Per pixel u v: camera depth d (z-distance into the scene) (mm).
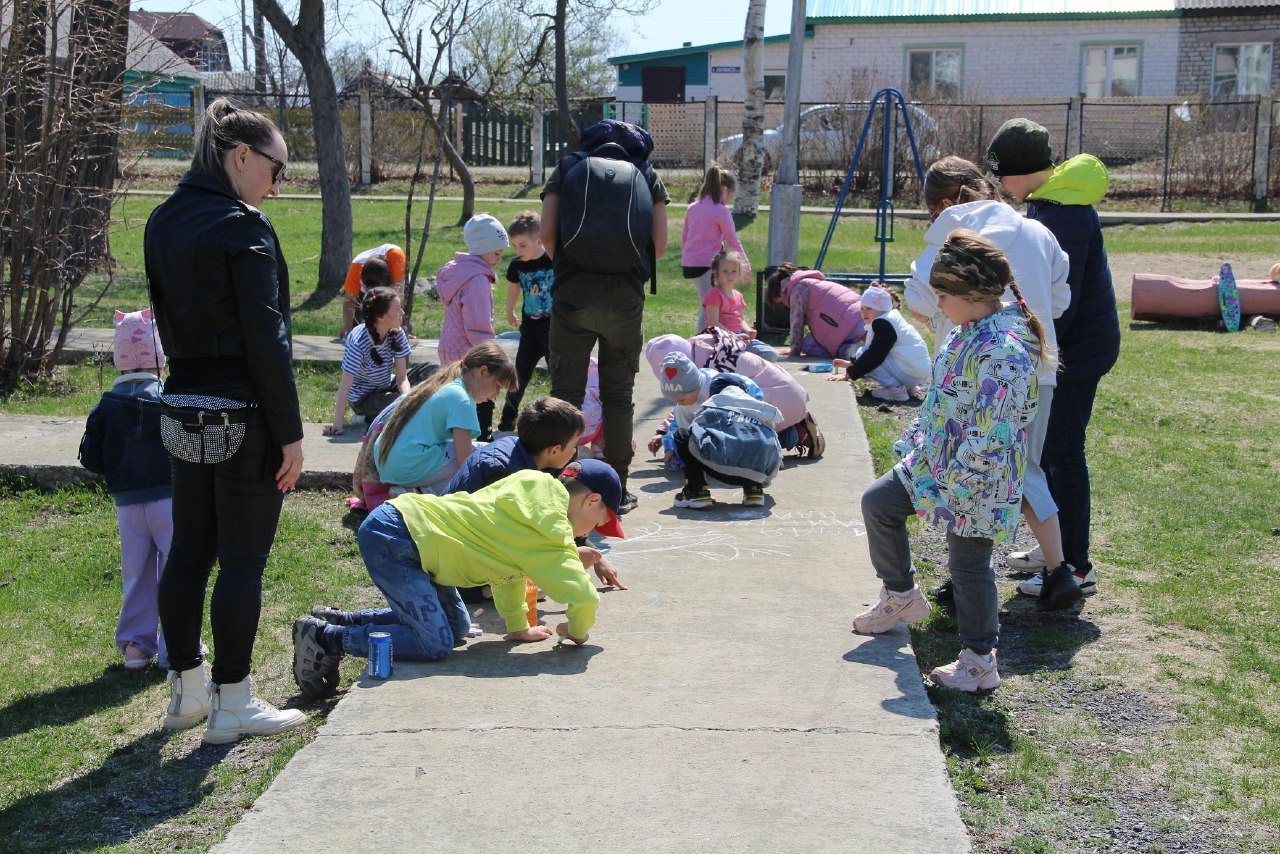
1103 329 4805
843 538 5555
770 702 3811
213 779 3703
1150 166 27672
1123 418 8062
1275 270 12086
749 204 21359
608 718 3707
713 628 4461
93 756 3912
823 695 3859
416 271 10977
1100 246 4832
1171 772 3578
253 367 3674
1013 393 3785
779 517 5895
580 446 6941
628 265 5633
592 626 4453
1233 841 3232
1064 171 4812
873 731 3605
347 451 7035
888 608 4336
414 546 4176
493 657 4234
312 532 5941
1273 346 10766
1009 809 3408
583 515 4668
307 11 13172
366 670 4078
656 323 11961
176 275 3627
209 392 3693
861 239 19516
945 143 25891
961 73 32750
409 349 7527
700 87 35406
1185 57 31766
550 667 4125
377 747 3535
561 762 3434
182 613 3934
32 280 8898
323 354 9961
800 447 6977
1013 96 32688
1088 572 4965
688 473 6074
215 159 3703
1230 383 9188
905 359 8539
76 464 6695
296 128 29953
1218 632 4578
